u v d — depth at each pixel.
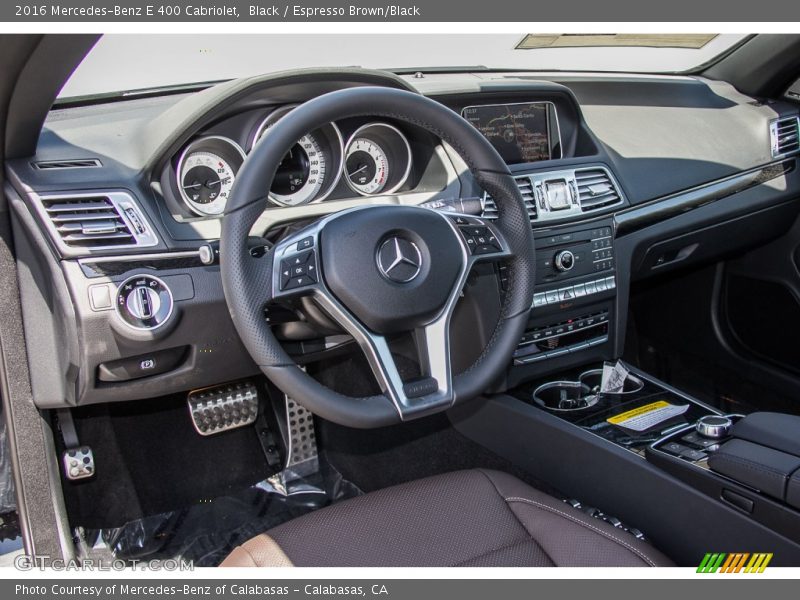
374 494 1.23
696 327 2.35
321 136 1.50
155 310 1.32
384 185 1.63
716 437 1.36
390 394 1.16
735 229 2.08
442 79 1.87
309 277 1.15
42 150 1.36
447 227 1.23
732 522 1.20
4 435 1.63
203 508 1.85
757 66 2.16
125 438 1.81
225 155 1.47
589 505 1.53
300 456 2.00
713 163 2.01
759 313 2.19
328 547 1.12
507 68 2.13
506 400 1.70
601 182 1.84
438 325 1.22
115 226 1.30
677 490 1.29
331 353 1.55
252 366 1.49
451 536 1.15
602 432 1.49
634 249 1.90
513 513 1.20
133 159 1.38
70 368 1.36
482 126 1.76
